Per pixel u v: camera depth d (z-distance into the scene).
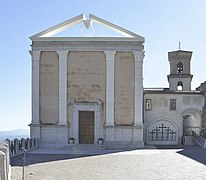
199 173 18.67
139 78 36.06
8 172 16.56
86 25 36.69
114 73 36.16
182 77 55.72
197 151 31.66
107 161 24.20
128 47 36.06
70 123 36.12
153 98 43.16
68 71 36.38
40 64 36.44
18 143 29.14
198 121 44.53
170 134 42.78
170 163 22.86
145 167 21.05
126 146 35.47
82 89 36.25
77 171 19.48
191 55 56.47
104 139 35.69
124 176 17.80
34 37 36.22
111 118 35.84
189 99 43.25
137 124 35.72
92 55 36.41
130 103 36.06
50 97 36.25
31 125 35.78
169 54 56.97
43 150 32.97
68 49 36.22
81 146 34.88
